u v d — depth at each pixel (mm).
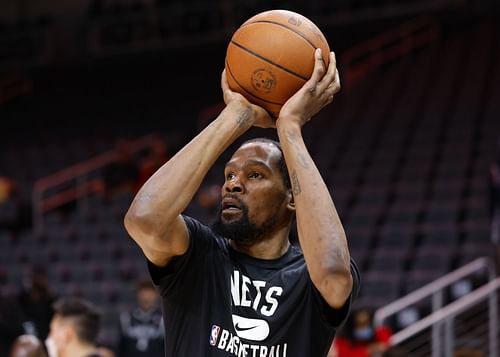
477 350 8258
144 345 7953
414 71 17812
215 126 2688
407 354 9055
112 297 12086
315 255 2527
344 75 18844
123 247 13602
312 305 2646
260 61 2721
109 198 15625
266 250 2787
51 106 21094
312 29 2781
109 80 21594
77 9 21469
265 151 2801
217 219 2822
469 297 8836
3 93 21953
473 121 14594
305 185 2596
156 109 19828
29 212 15898
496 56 17094
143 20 20766
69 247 14023
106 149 17938
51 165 17641
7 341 7273
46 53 21266
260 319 2637
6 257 14172
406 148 14461
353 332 7715
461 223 11758
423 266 10820
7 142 19703
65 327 5148
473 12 18484
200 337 2648
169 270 2699
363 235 11773
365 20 18531
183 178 2602
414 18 18594
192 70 21078
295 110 2695
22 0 22125
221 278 2717
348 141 15367
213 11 20031
